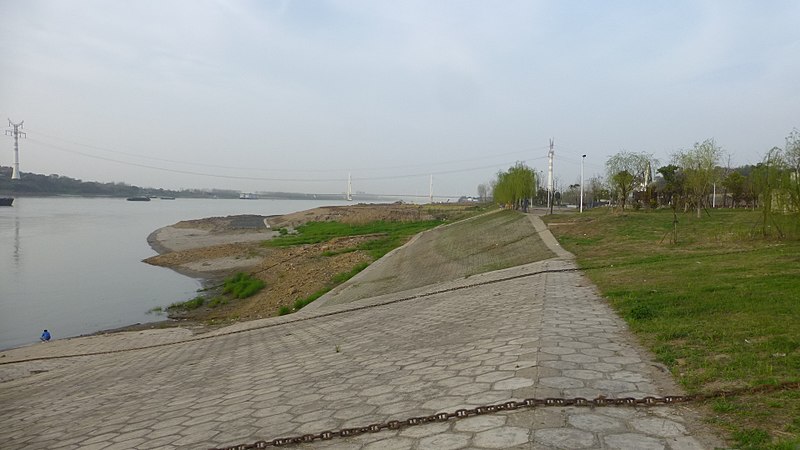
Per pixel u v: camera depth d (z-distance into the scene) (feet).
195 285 102.06
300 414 18.15
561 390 15.80
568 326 25.40
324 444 14.60
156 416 22.33
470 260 80.89
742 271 37.09
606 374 17.29
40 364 50.47
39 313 78.38
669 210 118.62
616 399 14.76
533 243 81.00
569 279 44.80
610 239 73.31
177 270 119.96
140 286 100.37
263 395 22.45
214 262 128.16
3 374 47.26
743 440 11.87
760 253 47.11
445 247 105.81
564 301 33.58
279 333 47.09
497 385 17.13
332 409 18.03
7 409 32.04
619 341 21.80
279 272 103.50
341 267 100.01
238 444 15.85
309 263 108.99
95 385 35.65
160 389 29.45
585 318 27.32
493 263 71.61
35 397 35.19
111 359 48.78
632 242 67.97
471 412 14.76
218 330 58.80
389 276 81.41
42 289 96.07
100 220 272.31
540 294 37.96
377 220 235.40
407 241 141.28
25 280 104.58
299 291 81.61
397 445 13.61
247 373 29.63
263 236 194.80
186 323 70.79
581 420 13.65
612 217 98.78
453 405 15.81
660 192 135.74
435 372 20.62
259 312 73.00
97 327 71.20
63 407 29.32
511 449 12.26
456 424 14.29
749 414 13.19
